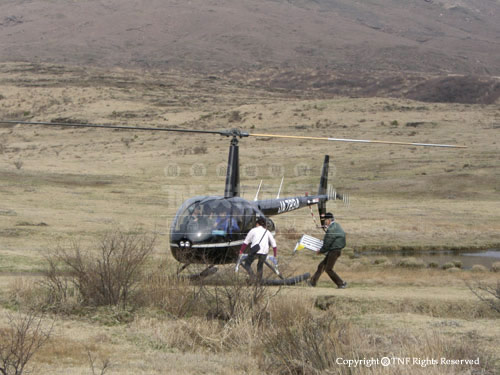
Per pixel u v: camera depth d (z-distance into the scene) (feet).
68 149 402.31
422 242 127.24
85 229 110.22
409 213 169.27
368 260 101.76
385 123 443.32
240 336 42.32
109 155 350.64
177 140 423.64
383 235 133.49
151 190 199.72
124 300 50.01
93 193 187.11
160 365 35.94
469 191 217.97
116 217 135.13
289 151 335.67
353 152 326.03
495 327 45.06
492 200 202.69
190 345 41.52
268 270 68.13
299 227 118.01
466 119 451.12
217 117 544.62
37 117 635.66
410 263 98.94
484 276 79.36
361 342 39.22
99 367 34.65
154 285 51.75
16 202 157.07
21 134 504.43
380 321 46.60
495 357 36.96
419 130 413.59
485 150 309.63
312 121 476.95
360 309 50.67
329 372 34.55
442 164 272.31
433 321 46.83
